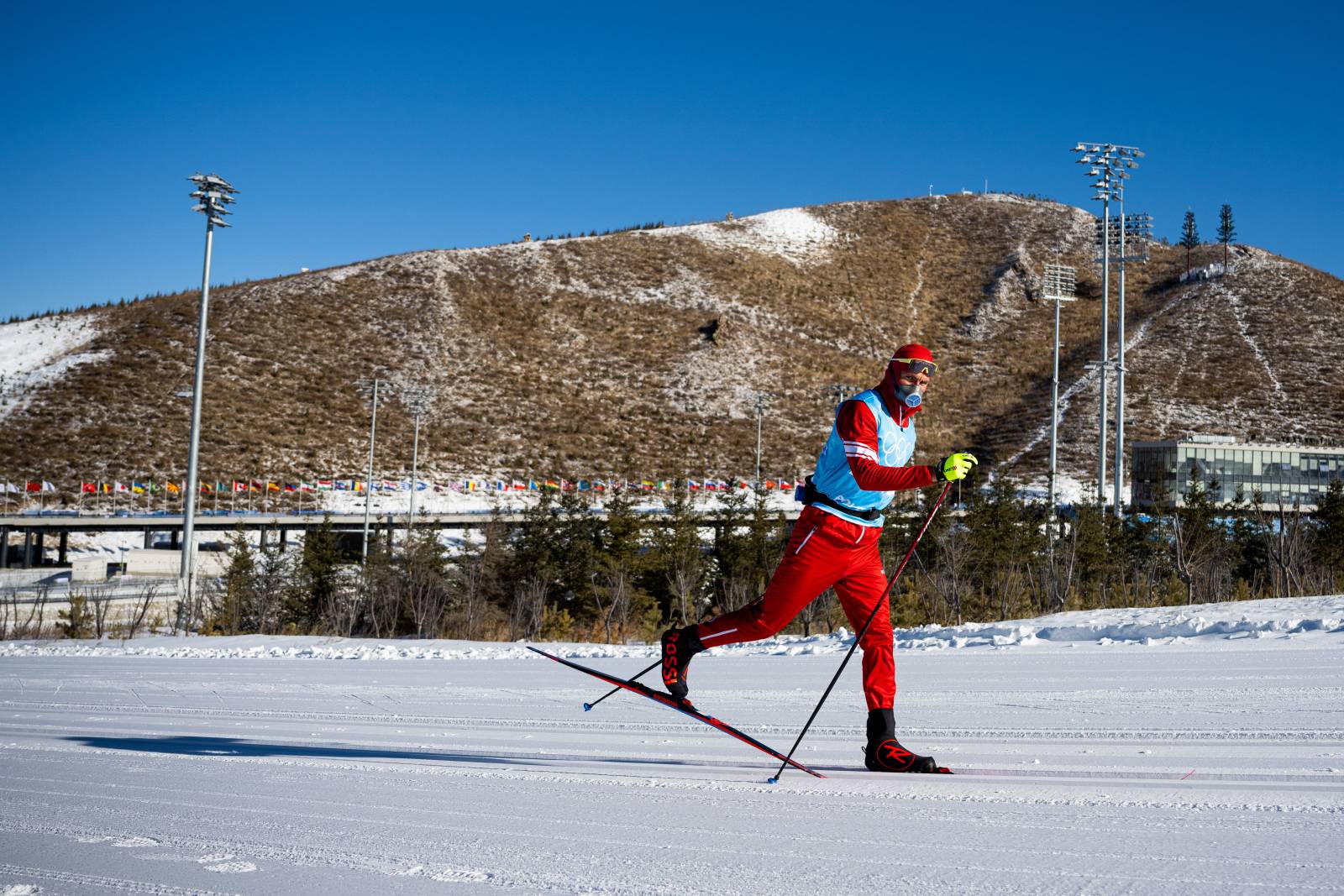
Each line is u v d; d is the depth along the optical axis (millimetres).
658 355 91312
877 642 4348
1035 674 7809
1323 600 10836
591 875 2609
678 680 4383
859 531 4293
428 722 6633
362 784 4125
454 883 2570
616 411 79688
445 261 104438
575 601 30188
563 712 6992
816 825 3117
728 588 27766
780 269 114812
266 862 2818
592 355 89875
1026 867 2533
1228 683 6789
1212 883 2336
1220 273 109062
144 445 63906
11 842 3115
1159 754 4367
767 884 2471
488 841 3021
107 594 30219
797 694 7512
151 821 3430
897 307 110812
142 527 48969
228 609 26781
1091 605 19031
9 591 32281
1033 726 5434
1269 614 9945
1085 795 3439
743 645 12445
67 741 5895
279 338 83688
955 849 2750
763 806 3455
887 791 3684
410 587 26188
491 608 27344
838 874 2539
